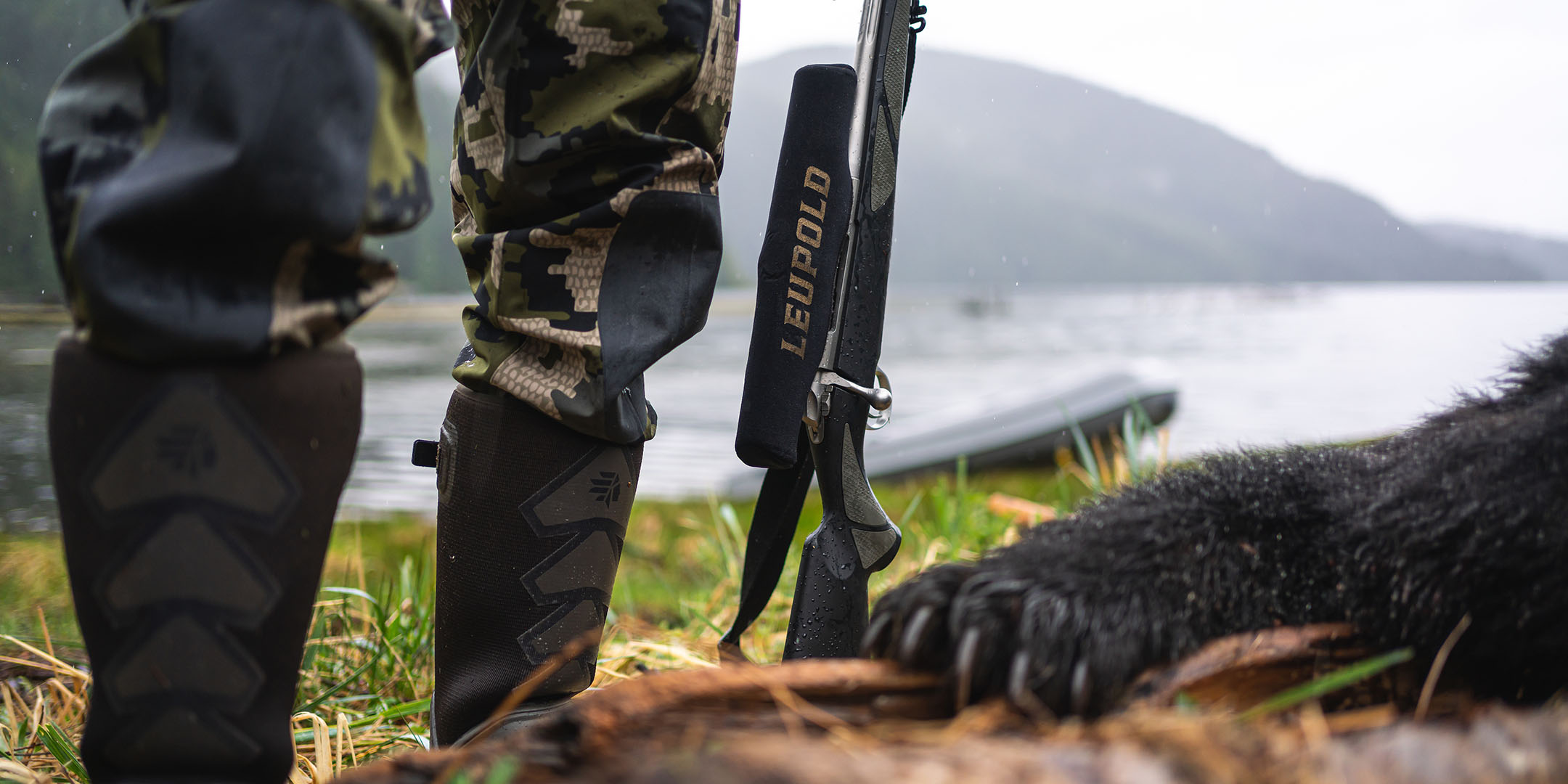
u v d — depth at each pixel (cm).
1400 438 102
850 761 61
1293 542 87
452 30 91
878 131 138
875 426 140
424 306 4297
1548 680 84
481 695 121
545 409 117
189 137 73
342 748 144
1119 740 68
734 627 139
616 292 118
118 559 75
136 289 72
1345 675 75
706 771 60
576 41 114
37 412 1013
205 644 76
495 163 120
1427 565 82
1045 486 576
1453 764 66
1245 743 67
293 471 79
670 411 1511
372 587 277
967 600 79
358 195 77
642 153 118
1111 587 81
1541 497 79
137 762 77
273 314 77
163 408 74
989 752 64
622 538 129
